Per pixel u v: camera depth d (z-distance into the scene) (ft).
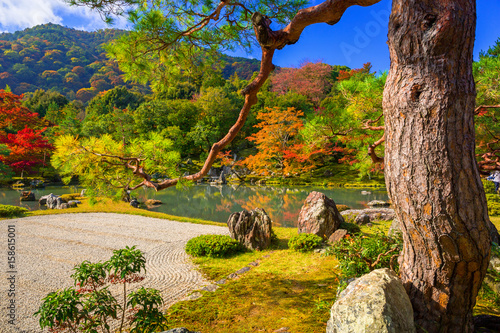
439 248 7.36
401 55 7.44
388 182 8.13
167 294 18.07
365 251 12.28
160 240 32.27
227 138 11.49
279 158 104.63
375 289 7.92
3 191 80.84
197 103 137.80
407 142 7.34
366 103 23.47
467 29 6.85
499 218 33.94
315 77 150.82
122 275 10.61
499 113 21.98
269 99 146.92
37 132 101.71
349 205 58.08
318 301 15.01
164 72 16.03
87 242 31.01
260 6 13.25
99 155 12.23
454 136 6.93
